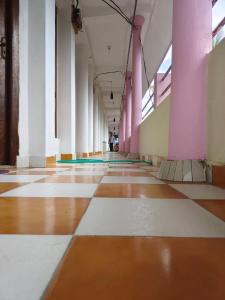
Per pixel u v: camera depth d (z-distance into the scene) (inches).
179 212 37.6
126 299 15.4
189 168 73.3
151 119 183.0
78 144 286.4
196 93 73.0
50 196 49.6
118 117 1037.2
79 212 37.2
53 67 144.5
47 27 133.0
